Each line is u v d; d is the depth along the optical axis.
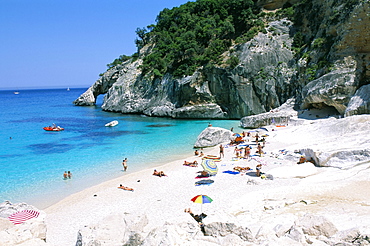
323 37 54.72
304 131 40.06
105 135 52.38
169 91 75.94
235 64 65.62
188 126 60.09
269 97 63.50
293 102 57.78
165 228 13.24
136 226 14.36
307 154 29.59
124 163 32.25
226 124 61.03
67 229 19.19
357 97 41.81
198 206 20.89
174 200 22.58
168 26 101.94
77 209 22.31
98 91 116.38
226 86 66.75
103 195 24.88
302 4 69.94
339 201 18.92
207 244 12.26
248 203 20.19
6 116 81.69
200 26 84.44
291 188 21.97
